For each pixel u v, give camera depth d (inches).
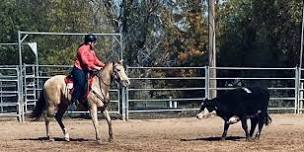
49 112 519.5
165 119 764.0
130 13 1142.3
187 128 657.6
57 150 456.4
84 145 486.3
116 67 503.2
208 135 580.1
